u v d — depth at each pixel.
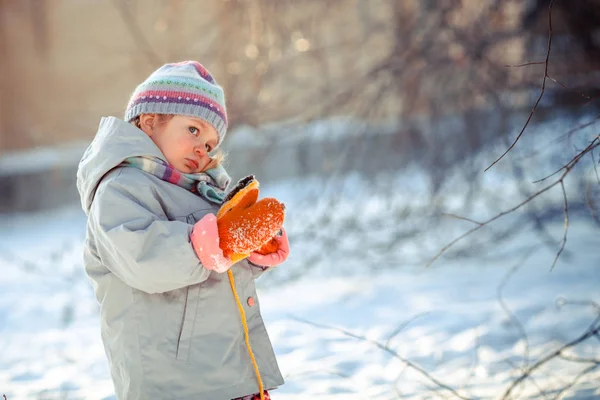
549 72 9.24
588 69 9.23
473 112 9.94
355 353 5.63
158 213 3.29
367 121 9.84
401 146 10.24
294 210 10.35
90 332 6.93
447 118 10.19
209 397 3.25
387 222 10.01
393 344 5.82
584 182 8.63
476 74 9.42
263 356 3.43
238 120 9.48
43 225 15.79
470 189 10.17
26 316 7.73
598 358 5.06
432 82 9.97
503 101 9.41
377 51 11.26
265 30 9.52
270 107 9.92
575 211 9.79
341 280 8.71
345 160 9.99
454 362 5.23
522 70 9.28
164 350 3.24
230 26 9.59
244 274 3.50
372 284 8.30
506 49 9.56
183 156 3.47
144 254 3.11
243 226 3.20
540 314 6.46
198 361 3.26
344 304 7.46
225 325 3.35
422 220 9.98
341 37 11.11
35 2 19.50
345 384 4.79
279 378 3.43
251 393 3.32
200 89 3.50
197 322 3.30
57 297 8.65
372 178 10.33
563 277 7.85
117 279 3.31
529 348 5.45
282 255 3.59
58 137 19.95
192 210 3.39
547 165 9.86
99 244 3.25
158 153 3.39
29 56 19.94
